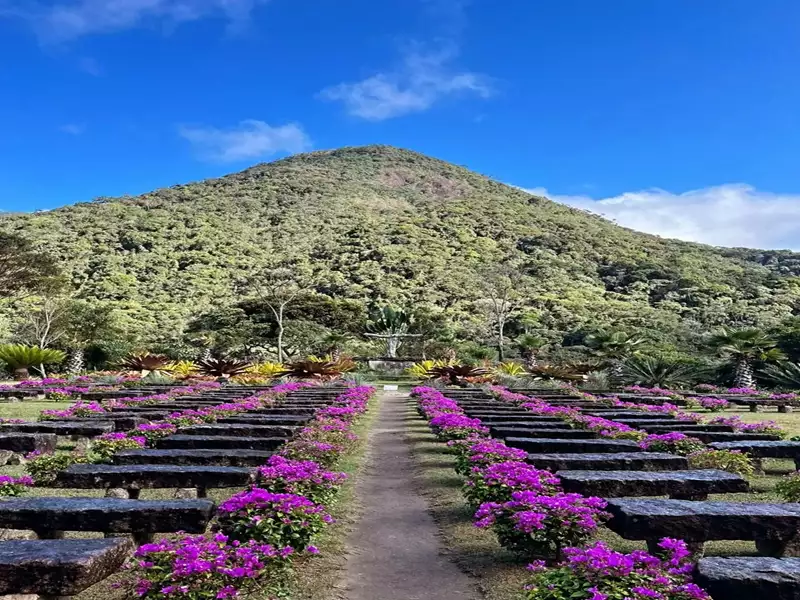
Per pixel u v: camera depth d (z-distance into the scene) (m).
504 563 4.53
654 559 3.34
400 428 12.34
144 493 6.41
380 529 5.48
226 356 36.59
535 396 16.78
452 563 4.61
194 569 3.28
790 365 23.97
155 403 13.04
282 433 8.37
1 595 3.22
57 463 6.40
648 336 36.50
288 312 40.25
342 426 9.29
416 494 6.81
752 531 4.20
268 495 4.45
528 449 7.49
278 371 25.12
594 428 9.41
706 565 3.33
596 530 4.86
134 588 3.40
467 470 6.50
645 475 5.55
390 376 32.00
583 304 51.53
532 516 4.29
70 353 29.62
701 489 5.36
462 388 21.47
